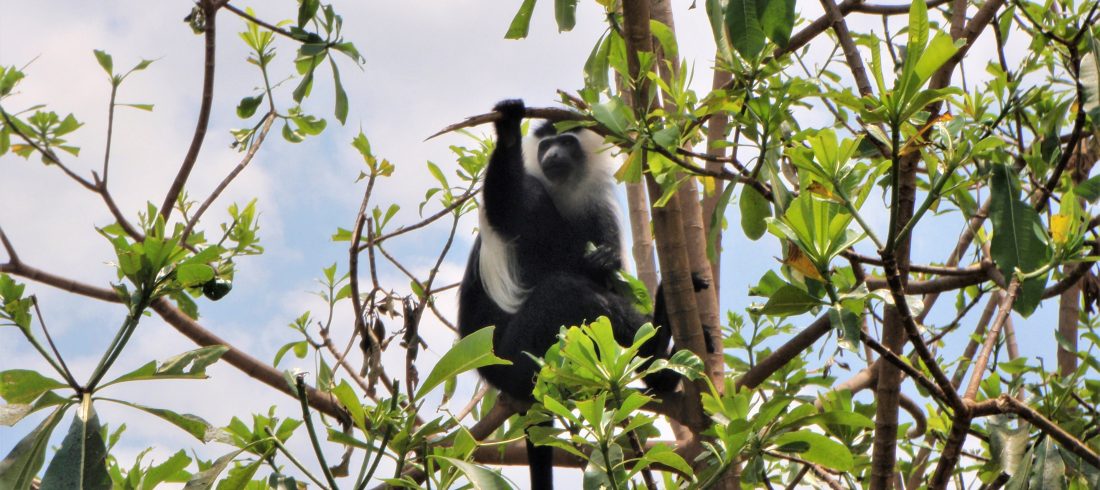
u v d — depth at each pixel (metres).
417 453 4.67
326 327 8.16
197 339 7.25
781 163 5.81
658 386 7.59
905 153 4.50
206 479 4.40
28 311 4.24
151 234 6.59
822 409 6.53
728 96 5.07
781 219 4.47
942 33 3.97
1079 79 4.88
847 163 4.96
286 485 4.45
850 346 4.31
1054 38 5.32
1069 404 6.40
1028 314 4.51
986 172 4.79
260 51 8.29
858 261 5.08
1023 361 6.66
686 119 5.21
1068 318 7.39
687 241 6.91
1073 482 5.61
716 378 6.42
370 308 7.75
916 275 8.01
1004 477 5.87
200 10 7.28
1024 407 4.90
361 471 4.34
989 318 7.89
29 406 4.12
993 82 5.81
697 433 6.13
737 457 4.85
